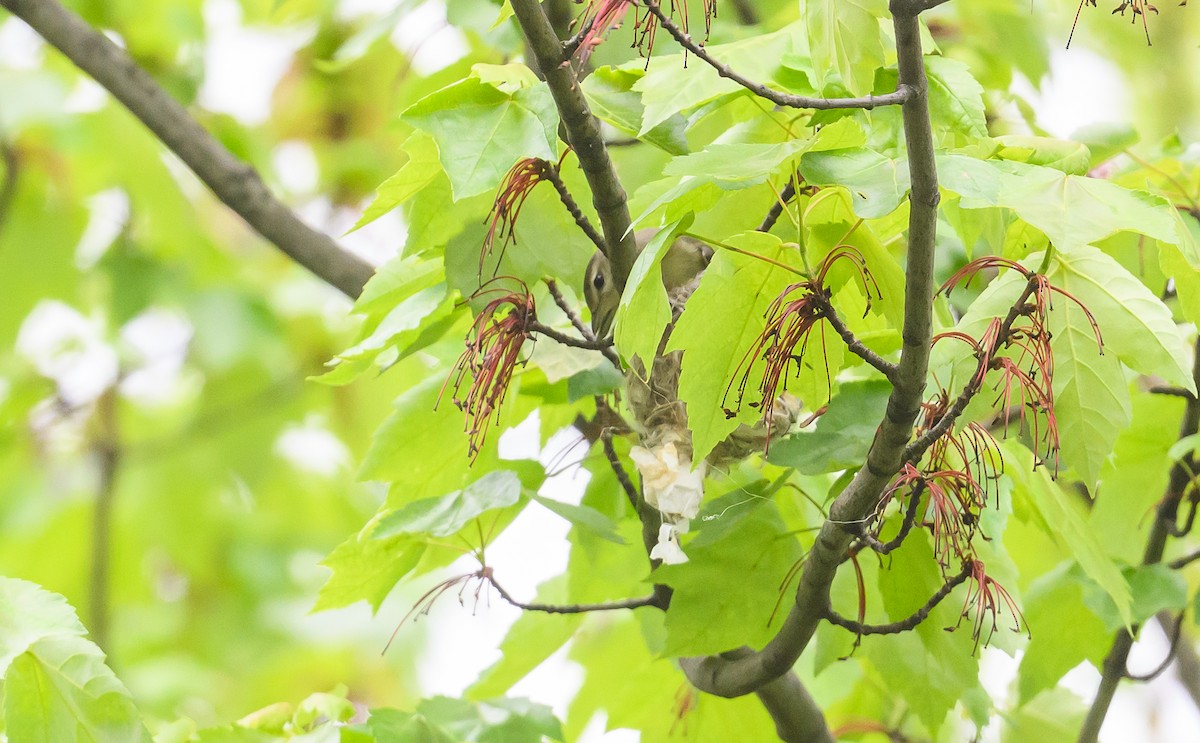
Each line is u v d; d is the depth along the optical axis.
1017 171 2.96
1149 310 2.97
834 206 3.02
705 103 3.06
